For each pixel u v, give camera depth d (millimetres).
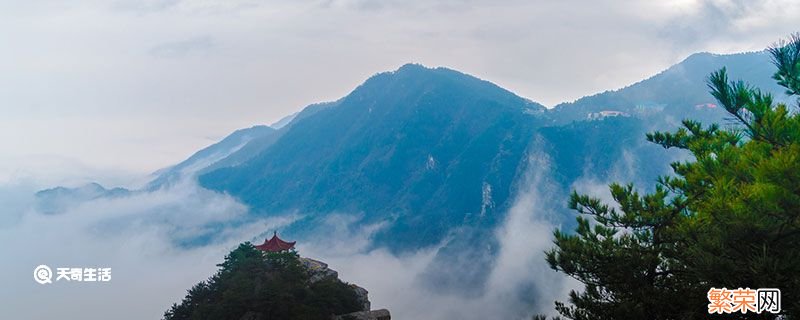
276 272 53562
